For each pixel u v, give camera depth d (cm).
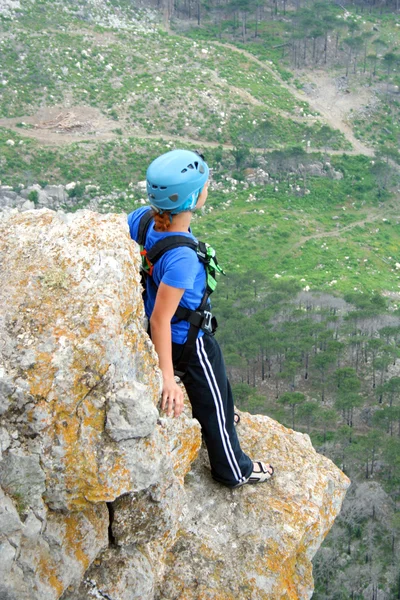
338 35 14938
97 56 13412
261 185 11156
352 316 7156
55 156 11106
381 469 5322
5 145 11138
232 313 7475
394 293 8438
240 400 6041
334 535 4694
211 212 10450
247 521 658
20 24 13688
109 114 12194
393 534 4631
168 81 13025
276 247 9575
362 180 11419
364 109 13288
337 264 9169
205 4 16038
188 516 652
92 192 10606
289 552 642
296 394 5869
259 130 11844
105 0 15175
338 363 6588
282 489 696
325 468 757
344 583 4394
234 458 639
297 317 7438
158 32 14762
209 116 12369
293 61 14450
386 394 6053
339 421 5928
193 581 609
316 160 11631
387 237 10112
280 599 623
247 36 15212
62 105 12212
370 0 16862
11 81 12500
